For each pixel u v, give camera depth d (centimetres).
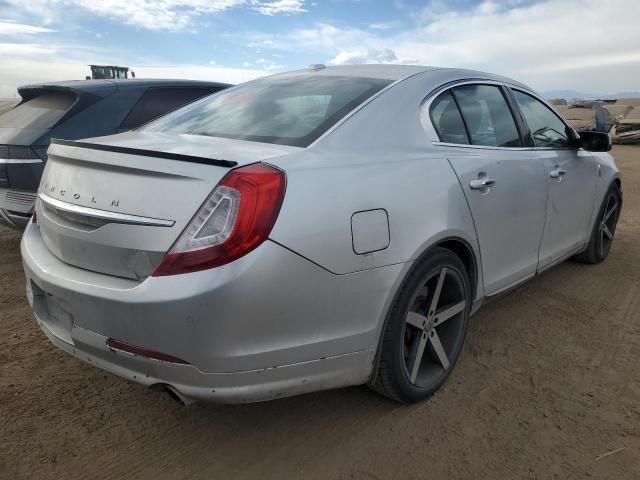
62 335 227
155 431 246
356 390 281
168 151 213
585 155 429
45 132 468
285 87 301
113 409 261
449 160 275
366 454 234
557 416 263
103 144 221
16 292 408
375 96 265
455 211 267
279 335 202
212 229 189
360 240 218
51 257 234
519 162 330
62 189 228
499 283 325
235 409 264
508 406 270
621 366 313
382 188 232
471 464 229
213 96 332
